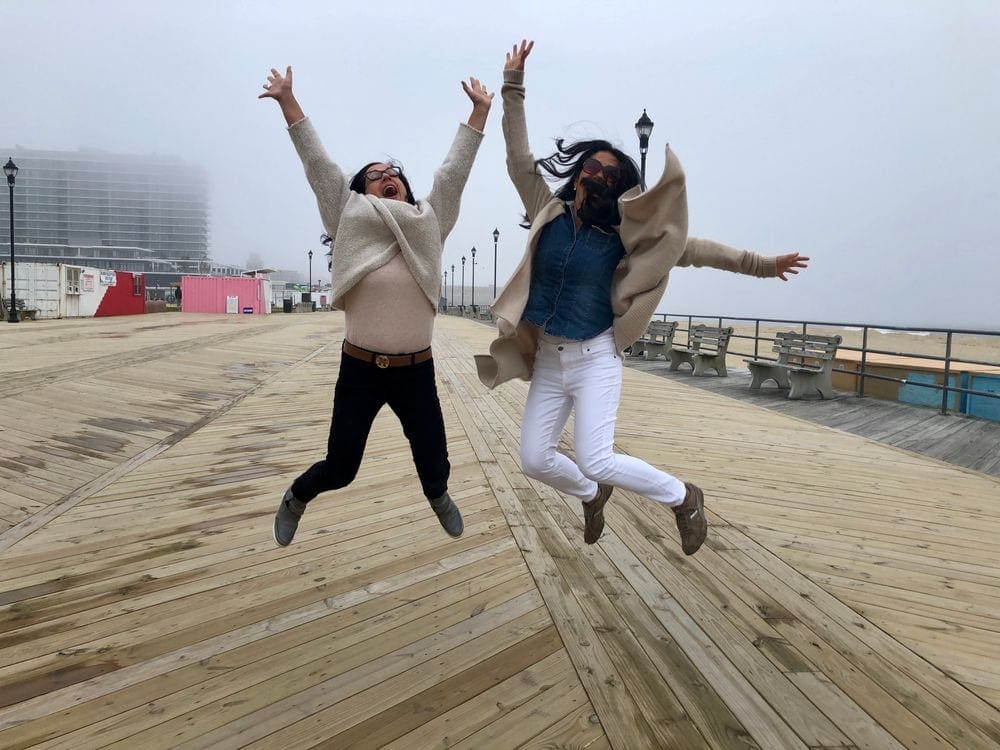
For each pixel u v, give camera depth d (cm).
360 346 225
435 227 236
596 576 282
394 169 246
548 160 240
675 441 569
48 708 187
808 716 186
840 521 365
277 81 235
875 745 174
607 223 234
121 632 231
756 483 440
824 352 873
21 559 296
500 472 450
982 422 698
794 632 237
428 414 235
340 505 376
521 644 224
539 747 170
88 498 388
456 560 297
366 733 176
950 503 402
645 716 184
